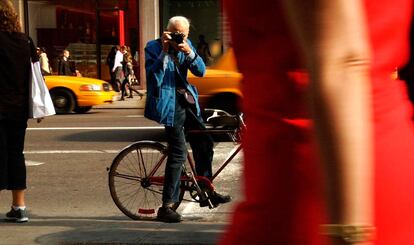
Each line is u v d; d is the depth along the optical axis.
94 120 16.33
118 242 5.60
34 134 13.49
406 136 1.57
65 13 25.41
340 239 1.32
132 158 6.57
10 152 6.18
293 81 1.57
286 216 1.59
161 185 6.52
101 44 25.36
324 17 1.32
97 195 7.81
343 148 1.32
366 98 1.35
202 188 6.36
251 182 1.69
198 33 23.89
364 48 1.36
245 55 1.68
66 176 8.99
